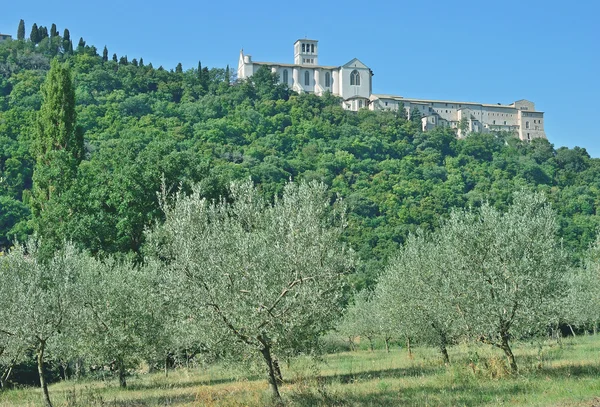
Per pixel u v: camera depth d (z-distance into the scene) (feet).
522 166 607.78
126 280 97.86
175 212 67.21
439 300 89.86
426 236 114.32
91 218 157.48
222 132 629.51
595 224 377.50
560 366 85.66
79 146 198.70
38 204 178.70
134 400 76.18
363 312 183.62
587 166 639.35
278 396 64.28
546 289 77.87
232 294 60.13
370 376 90.94
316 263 62.85
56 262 70.38
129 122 605.31
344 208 81.46
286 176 497.05
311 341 68.18
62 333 80.18
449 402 61.98
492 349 110.01
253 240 63.21
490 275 78.84
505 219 81.97
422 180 556.51
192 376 106.32
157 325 93.50
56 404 73.46
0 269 69.26
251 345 62.03
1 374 96.58
